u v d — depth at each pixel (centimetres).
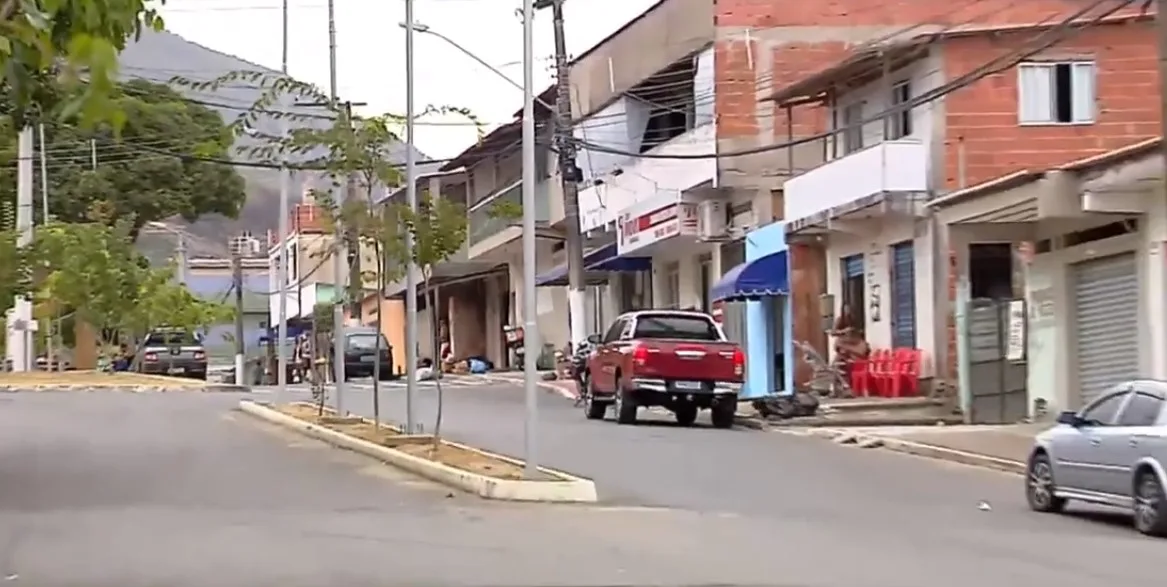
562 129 3831
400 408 3272
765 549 1258
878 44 3139
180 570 1118
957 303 2889
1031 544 1357
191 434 2588
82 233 4647
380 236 2312
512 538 1315
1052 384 2789
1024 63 2977
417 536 1325
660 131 4153
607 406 3102
